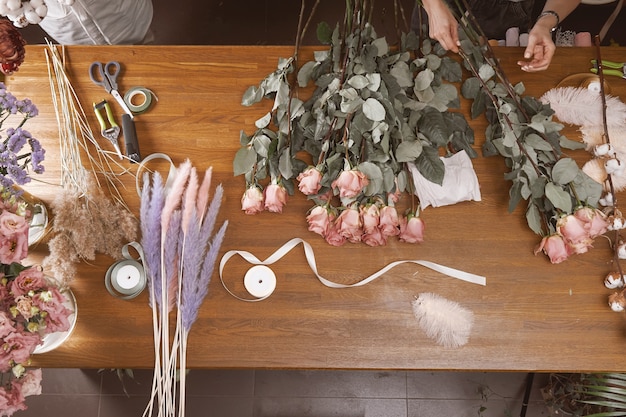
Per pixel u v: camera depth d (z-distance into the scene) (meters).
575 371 1.65
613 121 1.80
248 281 1.69
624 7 2.78
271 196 1.64
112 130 1.78
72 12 1.98
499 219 1.74
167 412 1.49
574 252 1.64
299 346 1.66
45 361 1.65
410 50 1.79
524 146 1.67
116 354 1.66
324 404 2.48
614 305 1.64
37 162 1.51
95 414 2.46
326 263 1.71
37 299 1.32
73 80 1.83
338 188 1.60
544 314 1.68
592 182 1.67
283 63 1.74
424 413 2.48
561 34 2.12
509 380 2.50
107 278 1.67
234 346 1.66
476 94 1.75
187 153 1.80
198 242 1.47
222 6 2.80
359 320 1.67
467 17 1.76
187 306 1.45
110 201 1.75
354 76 1.61
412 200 1.69
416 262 1.71
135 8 2.18
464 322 1.66
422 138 1.67
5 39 1.42
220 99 1.83
